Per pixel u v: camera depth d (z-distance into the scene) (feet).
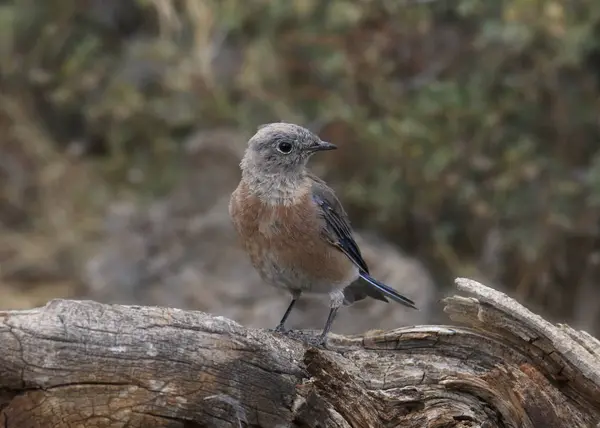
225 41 54.90
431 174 48.19
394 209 48.98
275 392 25.95
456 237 49.88
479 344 28.81
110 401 24.98
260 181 31.58
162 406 25.29
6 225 56.75
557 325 28.89
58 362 24.47
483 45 49.08
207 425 25.64
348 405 26.40
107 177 56.29
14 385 24.36
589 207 47.03
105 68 57.47
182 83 53.31
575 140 49.29
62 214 55.01
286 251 31.42
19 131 56.54
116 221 49.67
